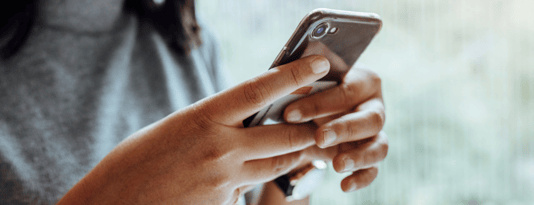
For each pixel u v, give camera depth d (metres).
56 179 0.51
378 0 1.58
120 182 0.37
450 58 1.67
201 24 0.83
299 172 0.62
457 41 1.67
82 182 0.38
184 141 0.37
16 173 0.47
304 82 0.37
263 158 0.44
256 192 0.68
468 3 1.66
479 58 1.68
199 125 0.37
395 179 1.68
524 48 1.69
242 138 0.39
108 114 0.59
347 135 0.44
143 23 0.71
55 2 0.53
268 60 1.54
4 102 0.50
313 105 0.45
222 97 0.37
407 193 1.69
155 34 0.71
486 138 1.71
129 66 0.66
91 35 0.60
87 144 0.55
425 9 1.64
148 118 0.66
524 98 1.70
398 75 1.66
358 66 0.59
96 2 0.57
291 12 1.51
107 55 0.62
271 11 1.52
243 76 1.54
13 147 0.48
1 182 0.46
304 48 0.40
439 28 1.65
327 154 0.59
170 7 0.70
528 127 1.71
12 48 0.51
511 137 1.72
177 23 0.71
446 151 1.70
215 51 0.86
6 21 0.51
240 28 1.52
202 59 0.80
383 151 0.49
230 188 0.41
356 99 0.51
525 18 1.66
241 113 0.37
